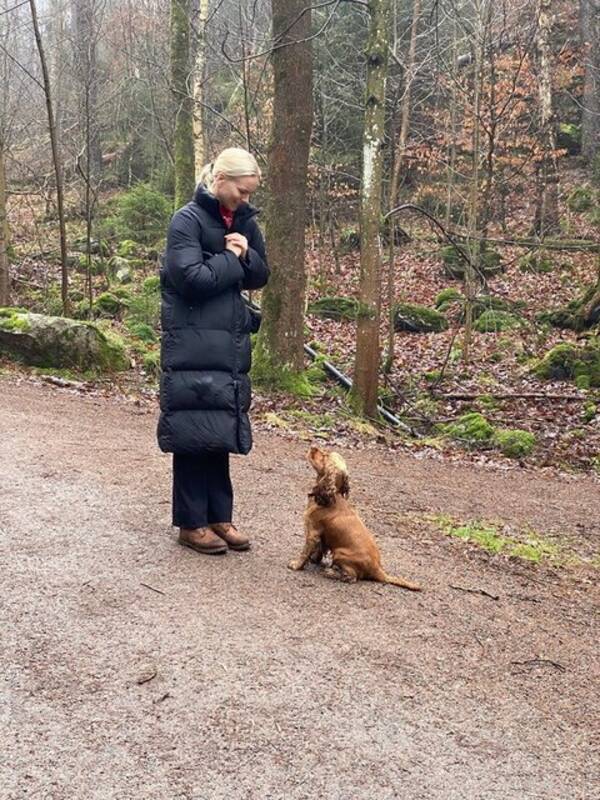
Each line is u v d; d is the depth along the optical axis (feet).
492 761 11.02
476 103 61.00
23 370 39.17
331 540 16.34
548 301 65.67
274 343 42.01
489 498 28.32
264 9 80.84
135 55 92.22
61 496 19.71
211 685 11.96
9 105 81.66
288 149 40.50
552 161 81.10
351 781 10.21
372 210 38.75
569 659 14.61
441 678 13.05
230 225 15.65
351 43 77.61
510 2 78.74
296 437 33.53
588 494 31.12
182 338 15.37
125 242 74.38
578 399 46.39
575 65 90.74
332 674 12.65
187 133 55.47
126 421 30.73
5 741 10.32
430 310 62.28
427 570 18.40
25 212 80.89
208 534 16.83
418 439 38.65
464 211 78.13
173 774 10.00
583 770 11.11
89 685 11.69
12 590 14.35
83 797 9.47
